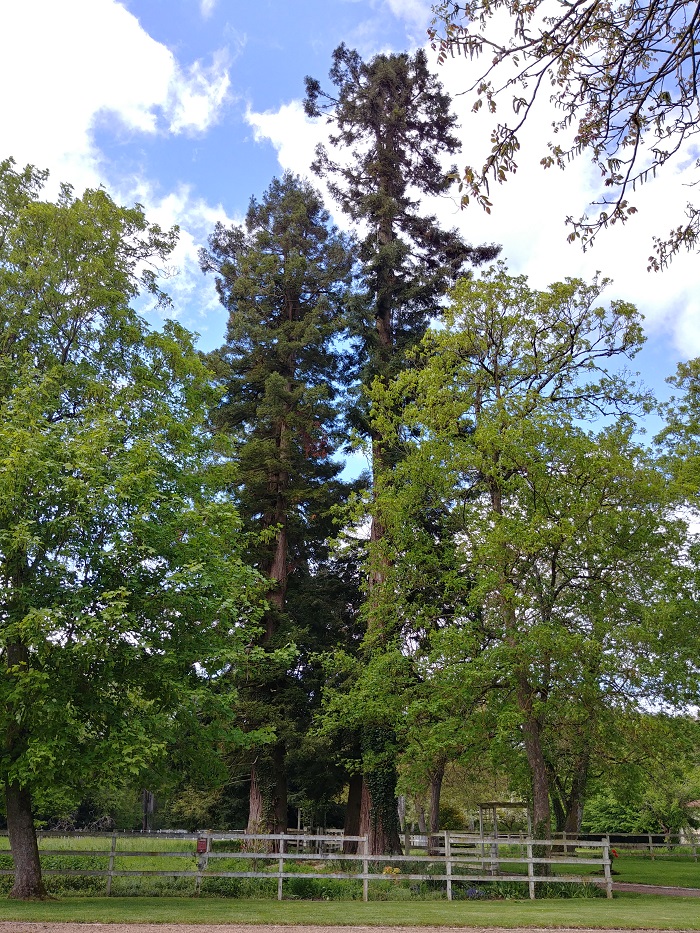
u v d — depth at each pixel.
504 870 26.98
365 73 29.20
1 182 16.50
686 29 4.46
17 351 15.52
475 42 4.74
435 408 21.14
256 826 25.38
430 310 28.72
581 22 4.57
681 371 27.28
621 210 5.02
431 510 22.28
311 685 28.28
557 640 17.28
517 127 4.76
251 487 28.02
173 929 10.80
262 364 30.88
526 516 19.55
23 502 12.88
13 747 13.43
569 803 25.64
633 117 4.77
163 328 17.88
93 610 13.30
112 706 13.37
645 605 19.75
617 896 18.11
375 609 21.28
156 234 17.89
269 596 27.92
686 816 38.91
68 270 16.02
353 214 28.48
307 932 11.12
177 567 14.38
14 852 14.21
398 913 13.41
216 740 16.86
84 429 13.70
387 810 22.73
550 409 20.67
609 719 19.44
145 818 50.28
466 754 20.27
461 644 18.22
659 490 19.47
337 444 33.06
